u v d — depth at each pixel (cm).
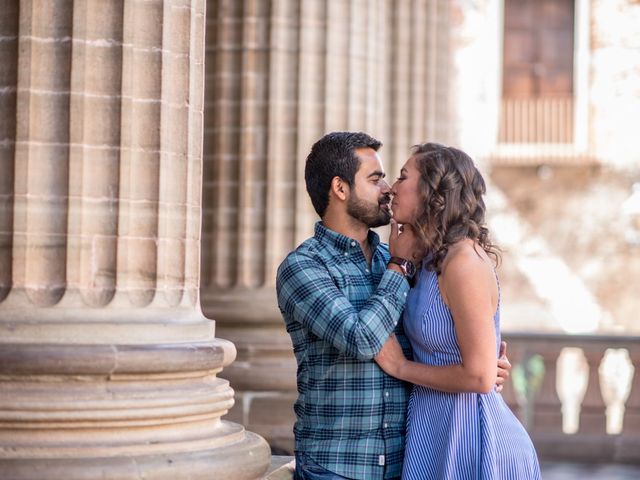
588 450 1226
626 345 1228
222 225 970
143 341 463
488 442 470
